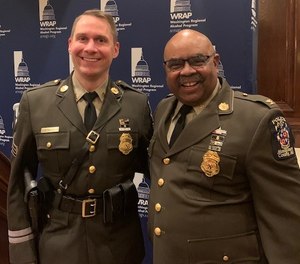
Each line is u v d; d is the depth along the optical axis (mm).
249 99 1484
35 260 1797
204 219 1423
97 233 1720
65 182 1714
